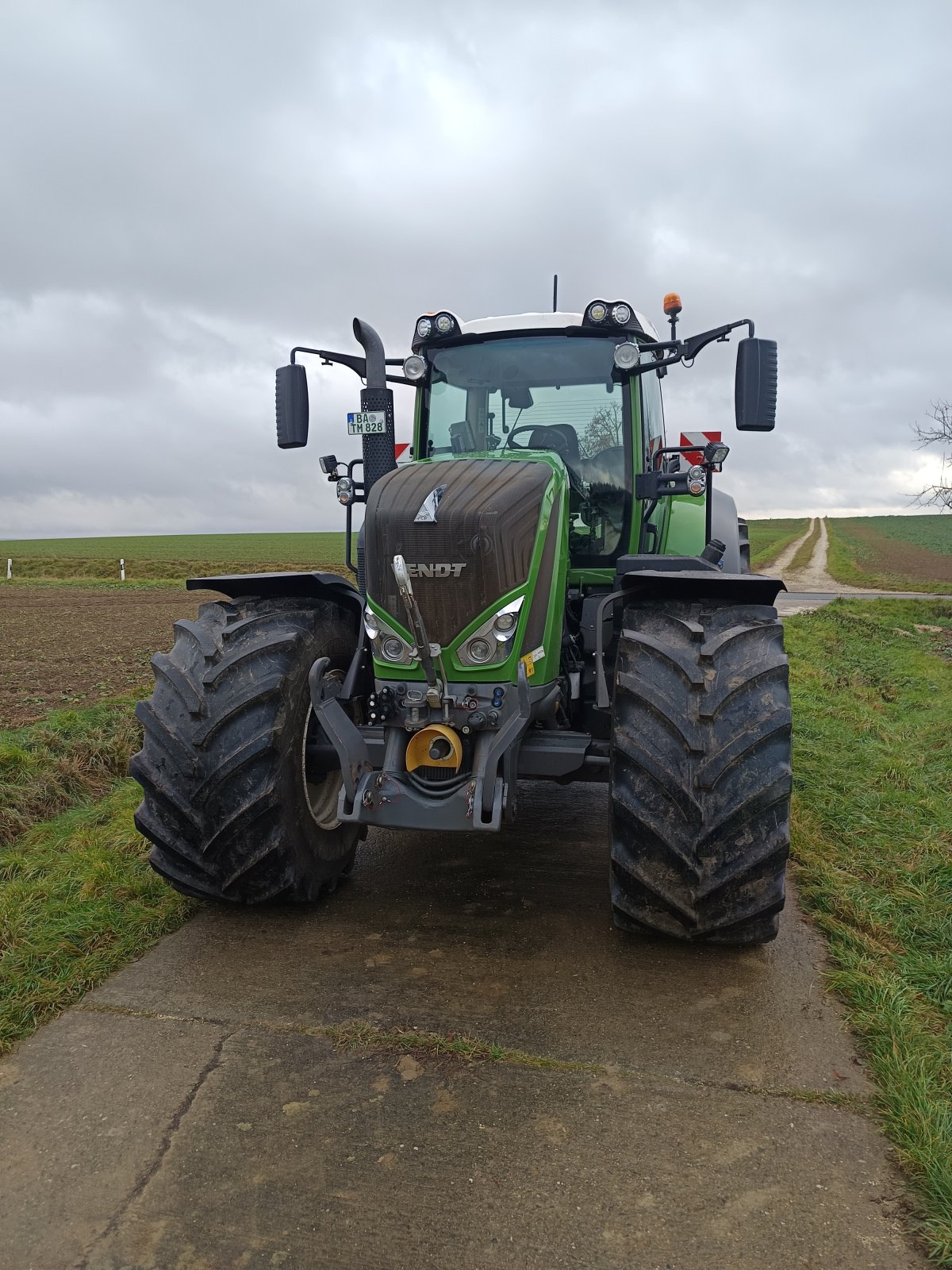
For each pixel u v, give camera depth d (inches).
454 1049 100.8
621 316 153.6
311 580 136.5
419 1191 80.4
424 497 122.4
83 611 627.5
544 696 128.5
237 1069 98.0
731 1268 72.1
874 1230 75.5
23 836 172.4
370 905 141.7
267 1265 73.0
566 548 134.3
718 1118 89.5
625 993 113.3
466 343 167.3
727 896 111.8
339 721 124.4
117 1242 75.4
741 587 123.1
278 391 161.3
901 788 191.9
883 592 967.6
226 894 130.7
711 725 110.9
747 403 141.6
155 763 125.1
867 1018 104.7
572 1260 73.0
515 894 145.9
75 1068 98.6
